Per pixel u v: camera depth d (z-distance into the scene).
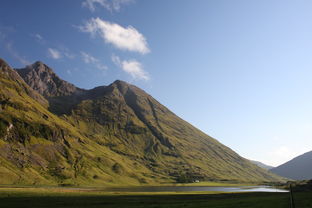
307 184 170.88
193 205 73.88
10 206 77.31
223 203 77.56
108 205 83.75
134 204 88.00
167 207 69.75
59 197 111.50
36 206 78.38
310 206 56.09
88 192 153.50
